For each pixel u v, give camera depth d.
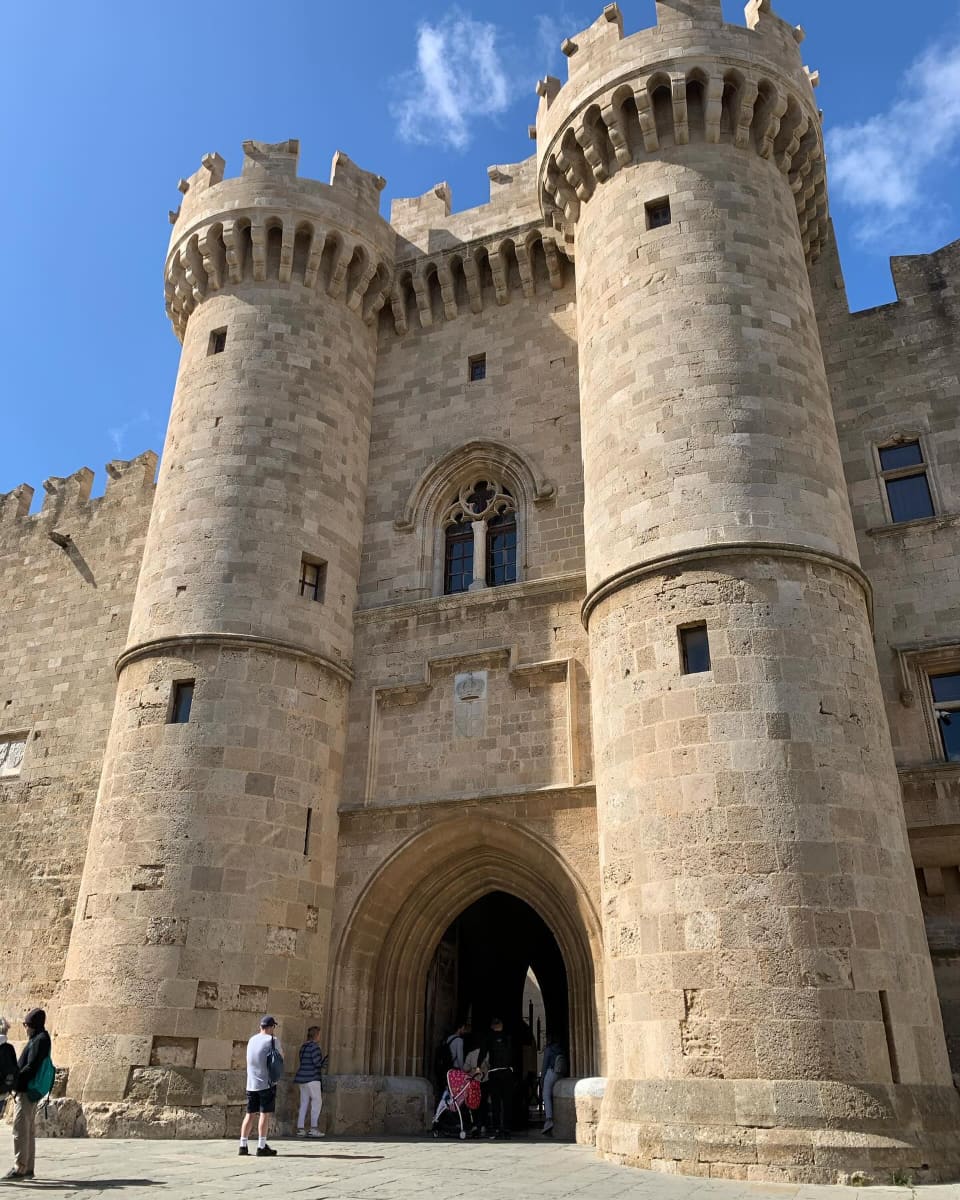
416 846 20.16
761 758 14.95
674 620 16.53
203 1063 17.28
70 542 31.48
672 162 21.09
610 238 21.23
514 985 28.69
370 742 21.66
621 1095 14.30
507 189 26.92
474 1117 18.81
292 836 19.86
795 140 21.73
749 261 19.83
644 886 15.16
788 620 16.05
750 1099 12.98
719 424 17.97
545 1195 10.23
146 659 21.06
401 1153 14.75
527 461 23.28
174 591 21.72
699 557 16.70
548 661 20.41
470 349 25.88
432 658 21.81
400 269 27.25
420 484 24.44
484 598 21.94
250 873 19.00
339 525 23.78
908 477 21.58
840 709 15.60
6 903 26.52
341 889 20.41
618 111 21.66
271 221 25.84
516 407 24.38
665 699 16.03
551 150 22.94
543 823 19.06
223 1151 14.77
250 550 21.98
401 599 23.25
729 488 17.31
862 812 14.88
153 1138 16.53
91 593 30.17
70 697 28.77
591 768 19.14
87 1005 17.98
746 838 14.50
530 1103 27.44
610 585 17.64
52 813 27.20
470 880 20.64
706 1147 12.87
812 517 17.33
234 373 24.30
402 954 20.58
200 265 26.27
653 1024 14.25
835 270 24.14
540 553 22.16
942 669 19.45
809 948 13.71
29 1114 11.41
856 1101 12.78
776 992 13.52
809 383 19.02
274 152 26.64
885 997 13.67
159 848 18.86
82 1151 14.47
